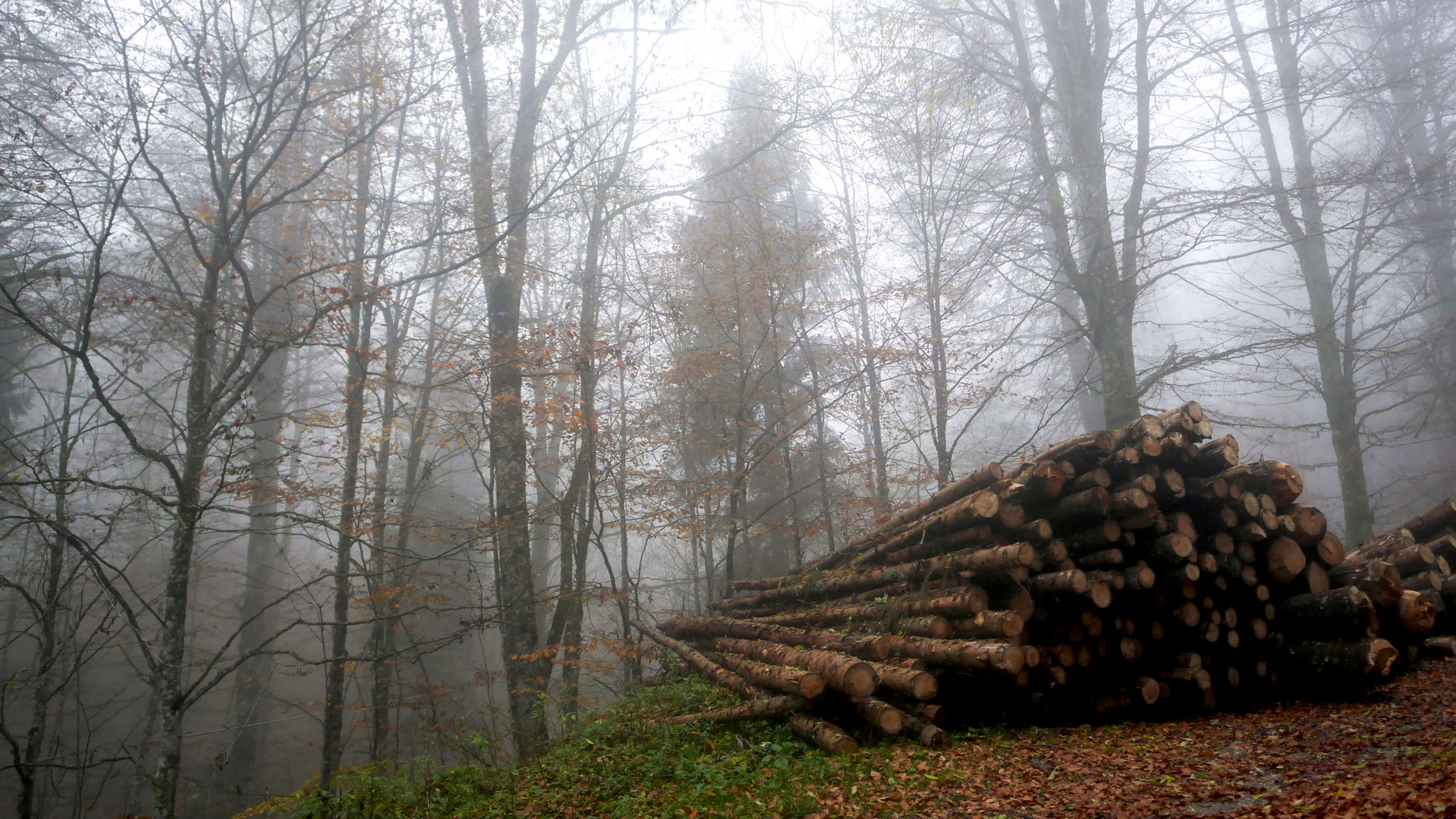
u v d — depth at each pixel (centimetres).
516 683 1098
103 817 1529
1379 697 656
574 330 1232
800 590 1084
